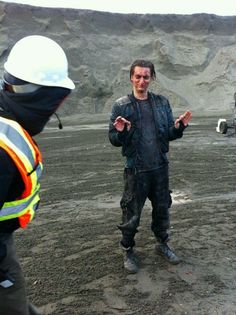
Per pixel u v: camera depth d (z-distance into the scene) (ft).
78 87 102.99
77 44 110.63
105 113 98.02
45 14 111.65
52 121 78.69
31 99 6.72
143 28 121.29
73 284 13.35
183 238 17.03
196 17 123.65
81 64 108.27
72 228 18.69
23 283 7.57
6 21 106.22
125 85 104.78
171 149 39.37
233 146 40.65
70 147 42.73
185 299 12.43
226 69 109.09
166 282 13.38
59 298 12.55
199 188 25.35
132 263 14.14
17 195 6.65
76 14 115.24
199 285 13.21
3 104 6.72
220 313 11.76
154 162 13.38
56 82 6.82
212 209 21.01
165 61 112.57
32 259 15.34
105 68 110.42
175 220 19.30
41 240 17.25
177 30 122.72
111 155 37.01
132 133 13.05
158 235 14.64
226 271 14.14
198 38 120.78
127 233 13.82
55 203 22.95
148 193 13.76
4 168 6.23
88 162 34.30
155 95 13.70
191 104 101.55
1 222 6.73
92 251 15.92
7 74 6.84
